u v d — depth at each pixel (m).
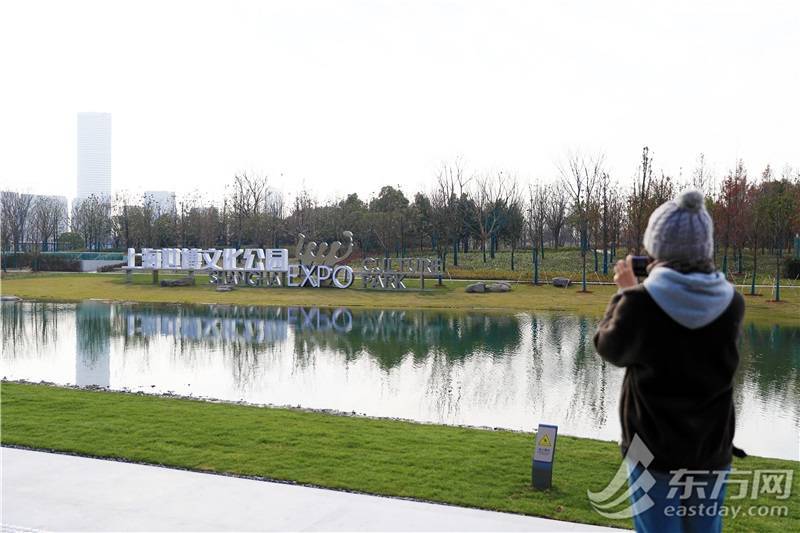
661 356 2.75
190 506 6.20
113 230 101.38
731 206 56.47
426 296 45.84
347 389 17.20
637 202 58.62
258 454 8.63
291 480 7.46
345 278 50.81
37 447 8.65
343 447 9.28
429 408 15.07
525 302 43.28
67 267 72.31
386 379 18.66
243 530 5.58
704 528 2.93
